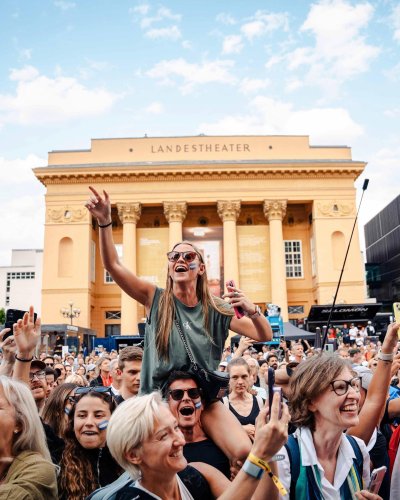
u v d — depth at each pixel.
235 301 4.31
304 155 58.06
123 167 55.38
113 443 3.08
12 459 3.50
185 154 57.59
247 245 56.84
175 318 4.30
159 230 56.56
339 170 56.25
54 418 5.44
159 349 4.25
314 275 56.84
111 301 57.44
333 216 56.06
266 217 56.97
